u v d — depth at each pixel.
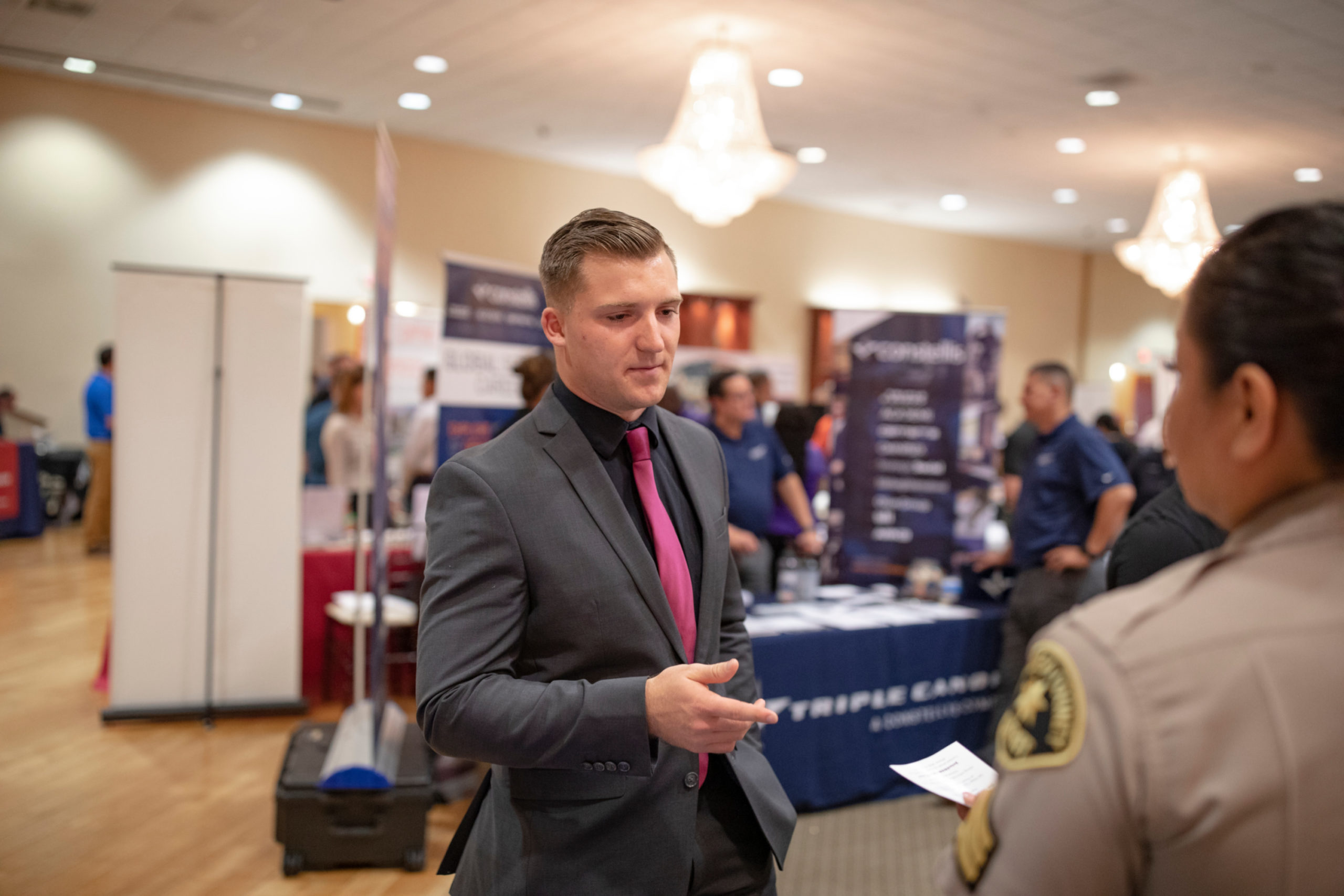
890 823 3.38
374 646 3.02
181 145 8.71
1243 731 0.57
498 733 1.09
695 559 1.38
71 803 3.36
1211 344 0.65
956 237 14.19
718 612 1.37
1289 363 0.60
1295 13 5.72
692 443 1.47
